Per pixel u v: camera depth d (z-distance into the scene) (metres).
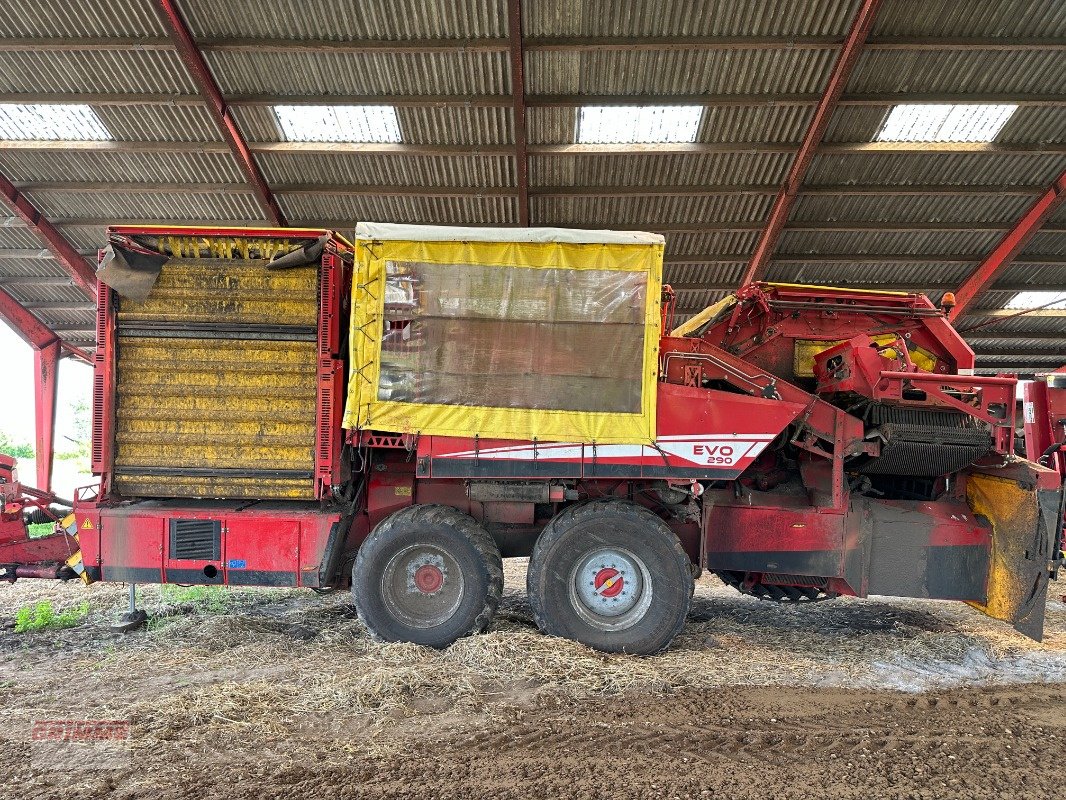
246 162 9.31
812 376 5.38
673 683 3.89
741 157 9.42
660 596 4.39
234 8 7.90
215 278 4.59
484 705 3.50
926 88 8.70
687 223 10.31
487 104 8.80
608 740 3.13
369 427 4.41
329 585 4.79
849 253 10.70
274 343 4.59
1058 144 9.16
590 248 4.43
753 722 3.37
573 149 9.25
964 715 3.54
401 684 3.68
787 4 7.83
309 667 4.04
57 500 5.47
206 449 4.60
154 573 4.55
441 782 2.71
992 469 4.94
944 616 5.70
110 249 4.50
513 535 4.90
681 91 8.76
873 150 9.20
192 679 3.85
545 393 4.44
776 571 4.84
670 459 4.46
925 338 5.46
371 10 7.91
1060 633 5.25
